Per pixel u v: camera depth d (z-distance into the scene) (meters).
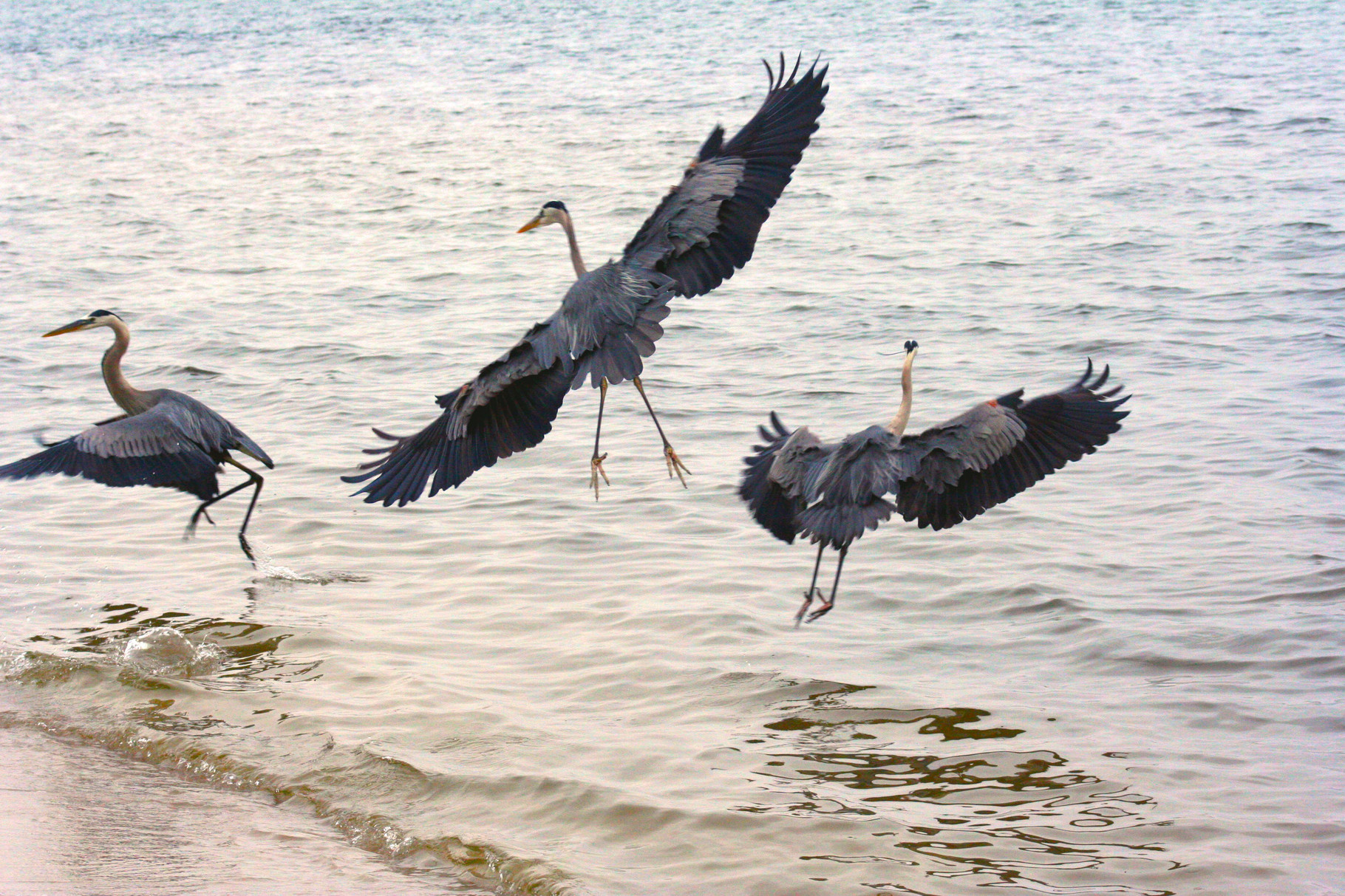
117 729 10.54
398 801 9.31
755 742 9.85
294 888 8.31
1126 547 13.18
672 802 9.02
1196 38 56.84
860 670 10.94
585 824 8.87
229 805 9.50
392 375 20.06
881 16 67.94
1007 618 11.84
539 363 8.06
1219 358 19.25
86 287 26.38
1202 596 11.99
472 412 8.12
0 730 10.68
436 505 15.11
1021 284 23.92
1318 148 34.88
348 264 27.77
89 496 15.85
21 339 22.50
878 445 9.14
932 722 10.07
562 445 16.92
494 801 9.20
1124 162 34.34
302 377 20.05
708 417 17.72
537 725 10.21
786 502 9.55
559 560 13.43
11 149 44.41
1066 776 9.27
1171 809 8.84
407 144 41.75
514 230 30.17
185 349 21.70
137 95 56.09
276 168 39.25
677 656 11.24
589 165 36.75
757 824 8.73
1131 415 17.06
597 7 79.88
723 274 8.25
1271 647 11.00
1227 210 28.83
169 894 8.22
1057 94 44.84
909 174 33.88
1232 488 14.53
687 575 12.92
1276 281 23.23
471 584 12.94
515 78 54.56
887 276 24.86
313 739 10.17
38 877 8.43
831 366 19.72
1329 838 8.44
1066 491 14.77
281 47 69.62
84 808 9.43
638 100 47.00
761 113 8.48
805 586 12.65
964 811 8.88
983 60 53.12
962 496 9.05
